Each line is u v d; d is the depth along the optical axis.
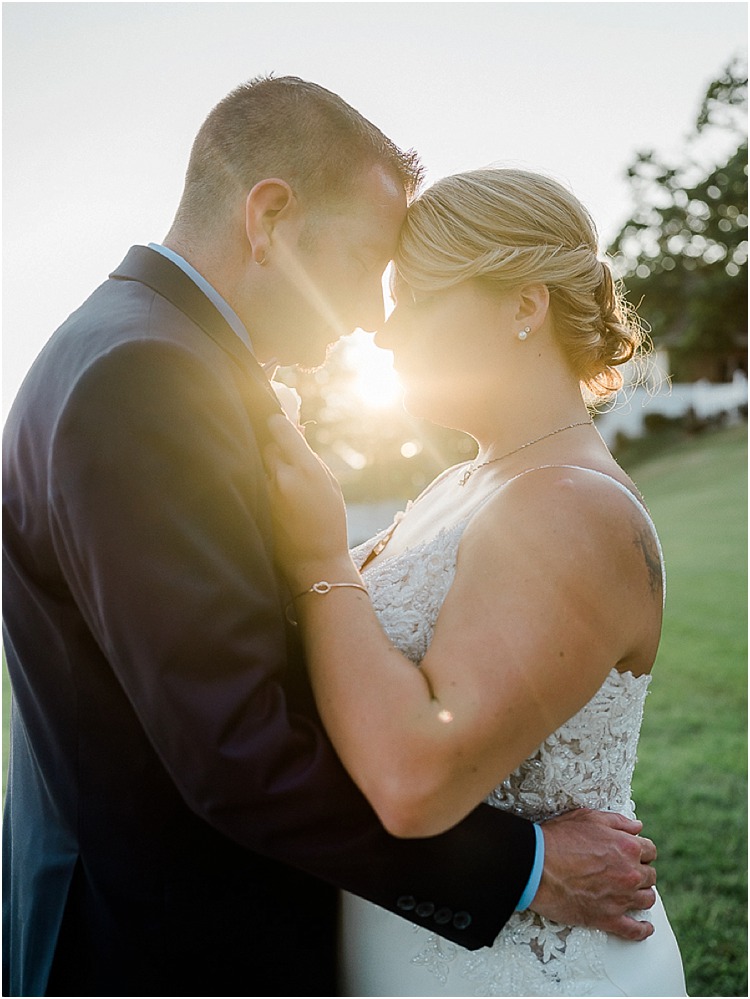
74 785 1.66
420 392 1.91
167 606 1.44
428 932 1.76
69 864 1.66
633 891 1.72
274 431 1.71
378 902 1.55
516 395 1.86
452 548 1.77
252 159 1.79
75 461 1.47
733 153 33.00
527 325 1.83
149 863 1.63
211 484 1.50
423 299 1.86
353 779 1.51
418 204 1.87
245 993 1.67
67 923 1.65
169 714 1.45
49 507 1.53
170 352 1.53
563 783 1.74
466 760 1.47
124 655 1.47
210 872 1.65
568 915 1.67
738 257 33.03
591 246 1.90
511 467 1.81
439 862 1.55
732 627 8.10
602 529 1.58
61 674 1.66
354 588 1.65
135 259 1.77
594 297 1.90
